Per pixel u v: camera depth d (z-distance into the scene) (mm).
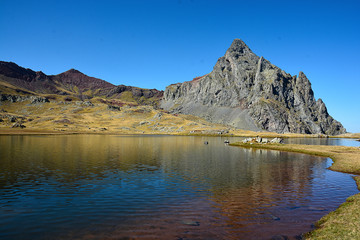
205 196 27734
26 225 18922
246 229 18609
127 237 16891
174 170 44281
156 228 18562
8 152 64188
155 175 39344
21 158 53938
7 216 20766
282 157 66625
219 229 18547
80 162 50500
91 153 66562
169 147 95125
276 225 19500
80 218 20516
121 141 122750
